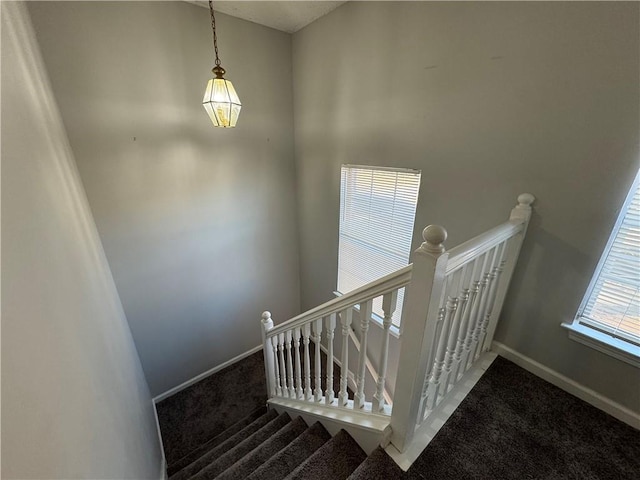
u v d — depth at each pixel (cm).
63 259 104
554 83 127
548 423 141
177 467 248
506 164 152
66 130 198
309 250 353
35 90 127
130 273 258
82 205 185
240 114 278
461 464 124
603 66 113
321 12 235
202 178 273
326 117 268
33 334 65
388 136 214
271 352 227
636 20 102
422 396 126
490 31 142
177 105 241
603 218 126
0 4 90
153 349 295
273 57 281
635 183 117
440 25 162
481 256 129
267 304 374
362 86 224
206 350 334
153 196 251
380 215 243
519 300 166
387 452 130
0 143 67
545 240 147
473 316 144
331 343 153
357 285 293
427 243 93
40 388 62
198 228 286
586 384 149
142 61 217
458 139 170
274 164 317
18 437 50
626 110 111
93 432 91
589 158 124
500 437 135
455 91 164
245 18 251
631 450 128
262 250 342
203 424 290
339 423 152
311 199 322
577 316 147
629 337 132
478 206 170
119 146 223
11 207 67
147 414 234
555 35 122
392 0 184
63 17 182
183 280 292
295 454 159
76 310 106
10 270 60
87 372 100
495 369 173
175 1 219
